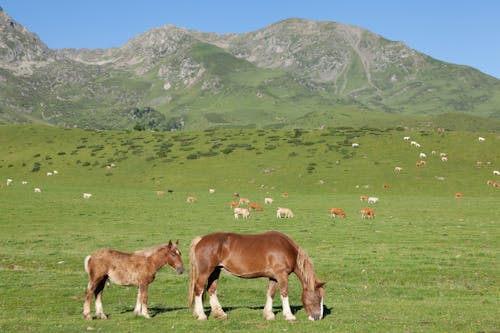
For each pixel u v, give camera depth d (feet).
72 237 131.13
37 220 168.76
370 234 135.54
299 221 169.68
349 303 59.82
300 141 457.27
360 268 86.33
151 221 170.60
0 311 54.34
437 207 219.20
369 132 466.70
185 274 83.66
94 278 50.39
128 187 362.74
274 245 48.98
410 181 331.77
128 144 499.92
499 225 153.48
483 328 45.62
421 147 410.93
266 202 248.73
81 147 495.00
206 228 151.43
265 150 438.81
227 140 489.26
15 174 412.36
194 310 50.44
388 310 54.70
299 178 353.31
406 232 139.13
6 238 128.77
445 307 56.08
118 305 60.49
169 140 507.71
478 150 393.91
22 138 531.50
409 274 82.07
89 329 45.19
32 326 46.09
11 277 74.54
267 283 77.20
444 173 346.74
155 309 57.82
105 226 156.97
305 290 49.44
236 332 43.78
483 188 309.83
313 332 43.75
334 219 176.45
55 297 62.28
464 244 117.70
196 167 406.62
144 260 50.88
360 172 356.79
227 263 49.42
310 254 103.71
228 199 268.00
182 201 252.21
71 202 226.99
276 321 48.57
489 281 78.02
